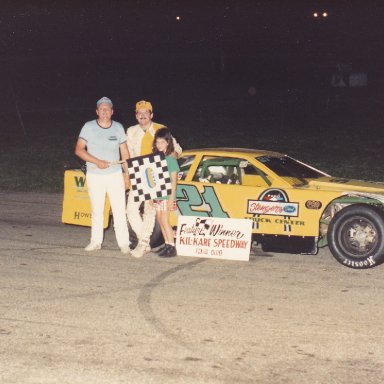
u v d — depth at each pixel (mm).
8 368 5406
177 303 7051
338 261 8414
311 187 8906
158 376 5281
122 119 25547
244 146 20484
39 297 7246
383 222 8117
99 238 9258
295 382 5191
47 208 12594
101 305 6980
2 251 9305
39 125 24688
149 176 8711
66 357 5633
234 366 5480
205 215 8914
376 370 5414
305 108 27609
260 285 7699
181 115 26500
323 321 6523
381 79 34469
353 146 20219
